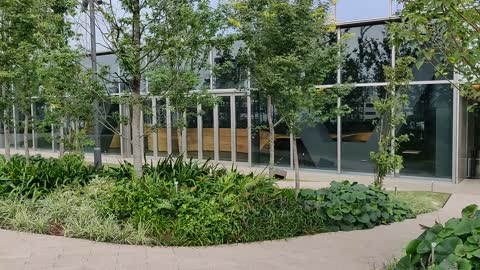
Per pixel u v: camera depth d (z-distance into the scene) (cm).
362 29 1402
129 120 1010
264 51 880
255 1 885
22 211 750
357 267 563
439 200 1013
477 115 1399
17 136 2494
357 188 841
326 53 841
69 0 853
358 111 1425
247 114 1644
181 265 568
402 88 991
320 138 1507
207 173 893
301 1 852
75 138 1177
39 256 600
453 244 394
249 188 786
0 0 990
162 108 924
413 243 425
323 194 803
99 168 1012
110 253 613
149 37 794
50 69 789
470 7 416
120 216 716
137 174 851
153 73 789
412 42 442
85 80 834
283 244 662
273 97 862
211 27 826
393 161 927
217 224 676
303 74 850
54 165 960
